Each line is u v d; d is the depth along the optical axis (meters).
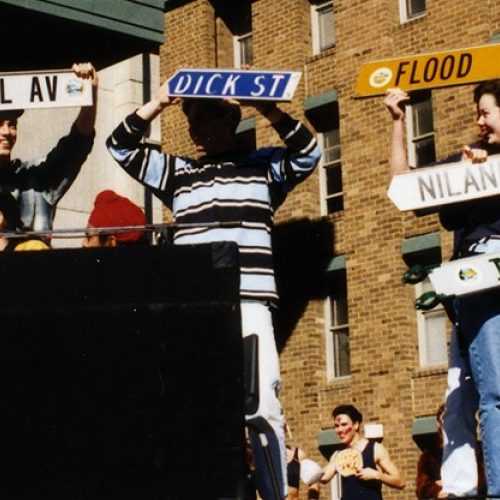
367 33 29.12
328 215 29.28
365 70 6.43
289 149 6.57
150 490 5.03
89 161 20.91
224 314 5.19
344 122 29.16
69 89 6.79
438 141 27.23
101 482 5.03
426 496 11.21
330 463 13.70
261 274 6.38
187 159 6.69
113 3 10.16
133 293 5.21
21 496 5.01
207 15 32.72
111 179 21.11
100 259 5.23
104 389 5.12
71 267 5.22
